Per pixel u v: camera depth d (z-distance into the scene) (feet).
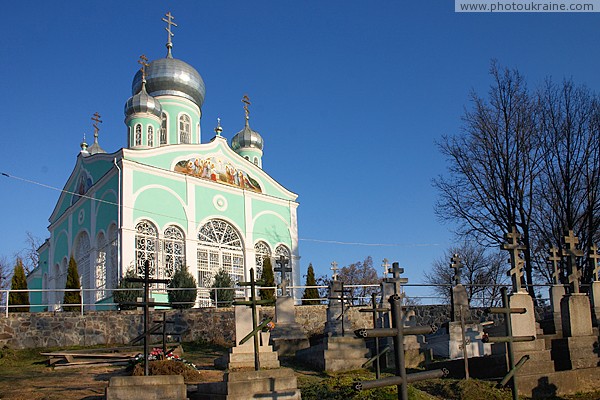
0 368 61.72
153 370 51.49
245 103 162.30
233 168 132.77
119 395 38.47
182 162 123.75
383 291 70.18
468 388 47.83
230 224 128.26
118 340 77.92
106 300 111.04
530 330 53.52
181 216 119.85
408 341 62.18
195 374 52.47
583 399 49.44
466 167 102.06
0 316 73.20
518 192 97.19
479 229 100.94
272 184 140.67
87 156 130.21
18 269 97.81
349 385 45.62
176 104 141.79
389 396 44.01
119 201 111.65
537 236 103.40
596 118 96.63
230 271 126.00
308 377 53.11
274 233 136.15
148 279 40.96
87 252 124.16
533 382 49.57
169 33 149.48
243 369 55.72
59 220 139.95
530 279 94.53
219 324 82.79
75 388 49.14
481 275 155.53
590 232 93.30
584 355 56.29
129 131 130.21
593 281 69.21
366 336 25.14
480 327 68.08
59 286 137.28
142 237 113.50
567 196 95.45
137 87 142.10
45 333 74.84
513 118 98.99
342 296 69.00
